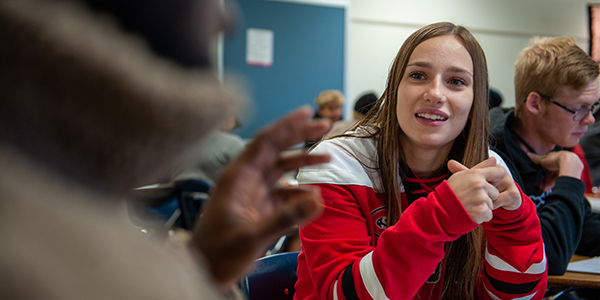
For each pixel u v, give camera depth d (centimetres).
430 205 69
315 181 90
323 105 388
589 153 208
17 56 16
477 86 94
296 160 37
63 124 17
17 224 15
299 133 37
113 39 18
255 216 35
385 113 98
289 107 448
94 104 17
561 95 138
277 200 37
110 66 17
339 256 81
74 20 17
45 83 16
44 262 15
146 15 19
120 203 21
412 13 514
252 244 32
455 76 90
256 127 438
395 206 94
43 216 16
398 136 98
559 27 560
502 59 549
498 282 89
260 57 437
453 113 89
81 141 18
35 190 17
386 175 95
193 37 21
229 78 23
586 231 138
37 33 16
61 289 15
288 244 221
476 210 68
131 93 18
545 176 144
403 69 94
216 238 33
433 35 92
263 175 36
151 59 19
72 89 17
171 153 20
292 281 117
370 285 71
